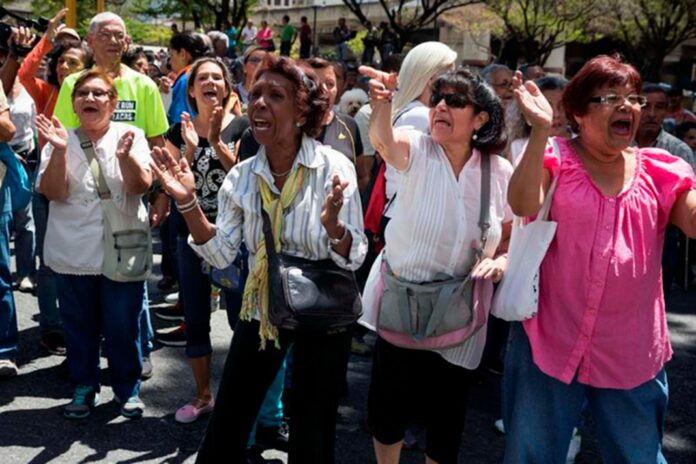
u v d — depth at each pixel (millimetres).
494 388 4922
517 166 2730
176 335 5453
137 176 3920
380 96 2979
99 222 4027
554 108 4266
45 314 5062
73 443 3934
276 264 2863
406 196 3188
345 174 2959
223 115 4340
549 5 24750
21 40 5609
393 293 3234
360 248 2895
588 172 2820
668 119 7773
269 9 36938
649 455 2844
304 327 2801
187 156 4012
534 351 2867
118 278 4016
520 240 2900
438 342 3191
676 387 5148
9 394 4445
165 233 6352
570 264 2789
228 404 3004
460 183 3170
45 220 4973
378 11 32781
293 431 2994
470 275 3186
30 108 5812
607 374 2816
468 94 3080
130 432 4082
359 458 3941
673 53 35062
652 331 2846
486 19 28172
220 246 2969
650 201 2793
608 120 2725
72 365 4211
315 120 2936
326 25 35500
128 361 4188
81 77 3996
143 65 6609
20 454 3791
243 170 3006
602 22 26625
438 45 3432
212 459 3035
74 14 8023
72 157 3998
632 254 2756
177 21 31344
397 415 3348
